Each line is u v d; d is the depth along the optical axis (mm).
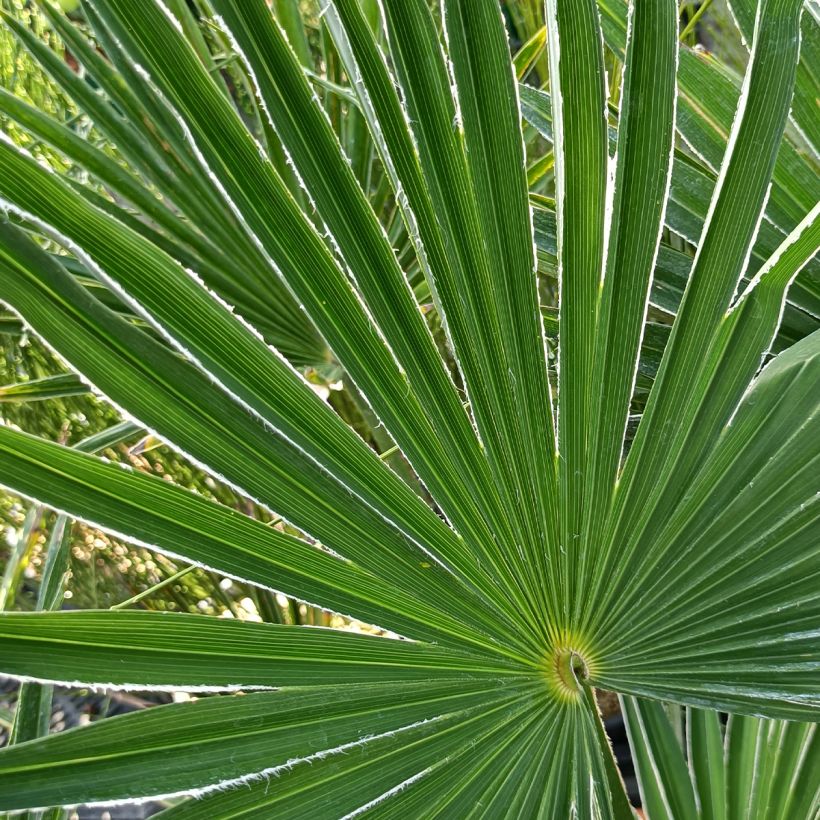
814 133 532
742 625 451
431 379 398
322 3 376
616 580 454
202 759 365
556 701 461
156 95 642
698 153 565
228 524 362
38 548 997
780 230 552
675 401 426
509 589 442
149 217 682
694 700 480
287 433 356
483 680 440
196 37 736
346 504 385
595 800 461
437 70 345
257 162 338
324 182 347
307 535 384
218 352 330
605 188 368
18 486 319
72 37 668
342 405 927
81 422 1068
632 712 617
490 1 332
